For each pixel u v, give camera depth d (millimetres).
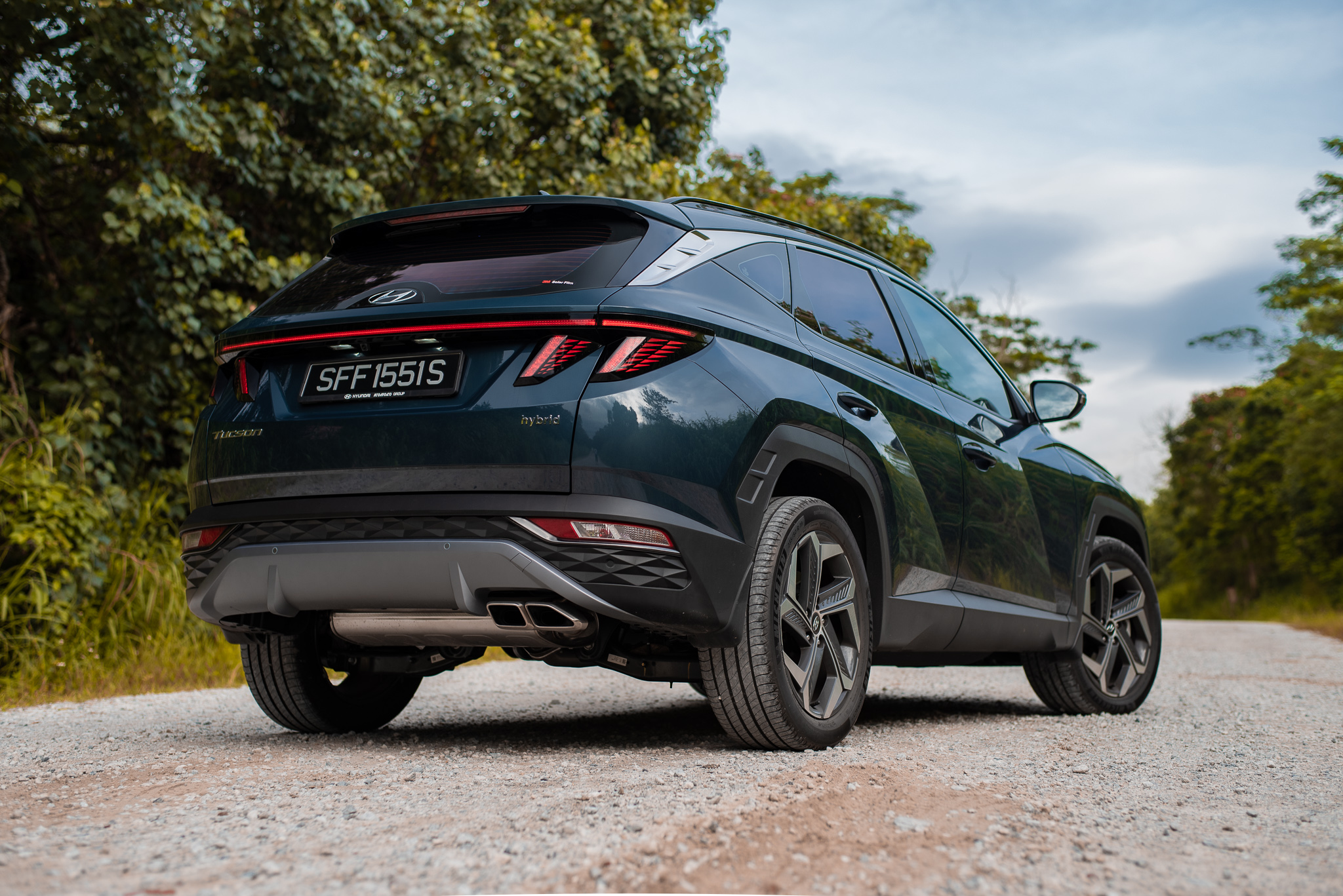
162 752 3232
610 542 2682
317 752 3227
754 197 13320
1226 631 15648
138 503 7617
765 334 3225
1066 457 4887
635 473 2719
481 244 3178
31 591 6027
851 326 3795
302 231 9227
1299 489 31547
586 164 10375
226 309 7887
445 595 2773
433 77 9773
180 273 7570
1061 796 2564
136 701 4980
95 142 7605
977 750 3361
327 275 3299
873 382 3656
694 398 2854
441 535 2746
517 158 10422
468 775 2762
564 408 2723
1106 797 2588
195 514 3135
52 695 5414
